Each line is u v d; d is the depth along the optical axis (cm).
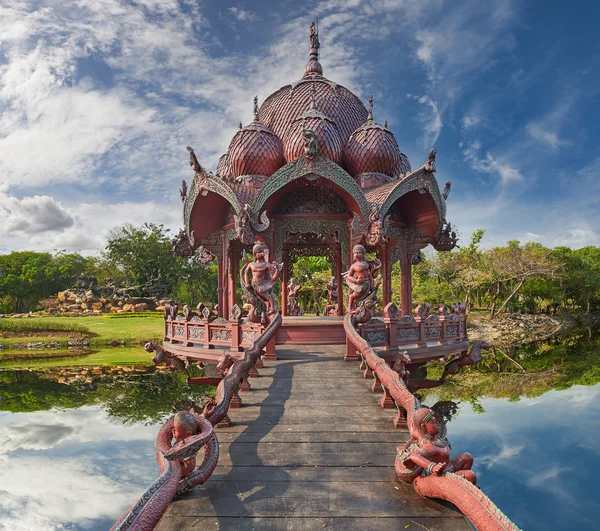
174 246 1731
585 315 5169
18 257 8819
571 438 1298
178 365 1420
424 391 2000
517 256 4325
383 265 1677
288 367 1021
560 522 829
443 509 411
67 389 2267
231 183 1453
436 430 439
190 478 431
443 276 4819
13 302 7706
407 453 444
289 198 1520
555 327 4569
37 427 1577
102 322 4619
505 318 4556
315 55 1944
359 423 646
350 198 1388
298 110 1661
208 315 1275
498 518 315
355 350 1084
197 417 457
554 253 4741
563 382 2170
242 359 765
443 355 1271
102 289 6106
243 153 1545
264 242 1452
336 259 1911
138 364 2962
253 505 420
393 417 672
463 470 407
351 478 475
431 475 419
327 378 918
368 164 1552
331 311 2136
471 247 5084
